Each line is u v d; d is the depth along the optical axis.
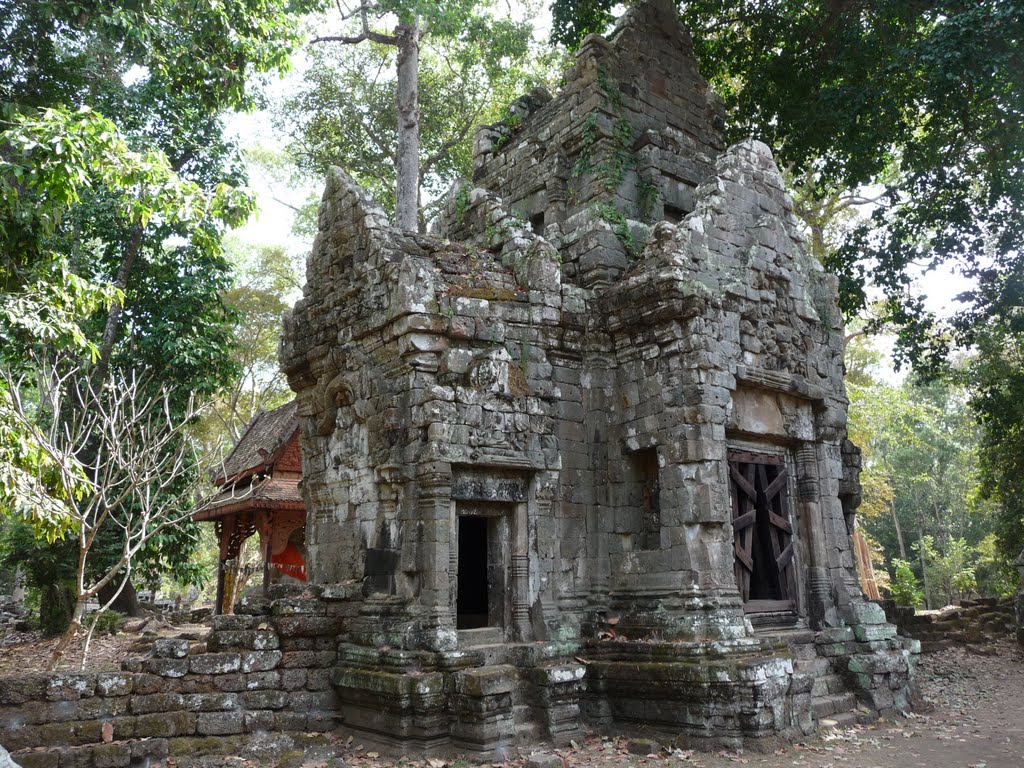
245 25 13.03
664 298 12.44
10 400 11.08
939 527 48.28
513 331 12.77
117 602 23.47
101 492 11.37
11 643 18.86
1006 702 14.55
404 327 11.93
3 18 12.47
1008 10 13.58
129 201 11.75
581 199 15.16
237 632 11.30
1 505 10.54
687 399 12.14
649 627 11.73
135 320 22.73
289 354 14.91
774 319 13.80
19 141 9.59
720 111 17.28
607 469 13.09
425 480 11.39
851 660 13.16
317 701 11.47
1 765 5.84
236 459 25.38
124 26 11.77
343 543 13.08
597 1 20.14
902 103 18.27
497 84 28.34
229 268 23.36
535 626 12.02
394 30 24.94
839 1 18.20
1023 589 22.38
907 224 19.69
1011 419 23.34
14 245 10.73
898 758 10.02
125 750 9.55
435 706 10.35
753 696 10.48
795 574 13.73
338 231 14.21
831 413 14.62
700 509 11.75
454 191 16.48
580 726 11.28
